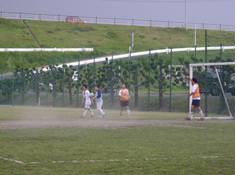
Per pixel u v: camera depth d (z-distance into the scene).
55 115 21.41
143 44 73.38
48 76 35.41
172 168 6.96
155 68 27.86
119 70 30.34
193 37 78.31
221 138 11.08
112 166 7.12
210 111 24.25
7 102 36.84
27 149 9.02
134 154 8.38
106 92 31.20
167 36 79.12
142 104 28.84
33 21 80.00
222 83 23.77
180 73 26.56
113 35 77.75
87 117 19.88
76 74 33.59
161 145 9.71
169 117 20.05
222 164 7.31
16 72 37.28
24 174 6.45
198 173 6.57
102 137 11.26
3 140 10.57
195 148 9.23
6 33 69.12
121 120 17.64
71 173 6.54
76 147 9.34
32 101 36.06
